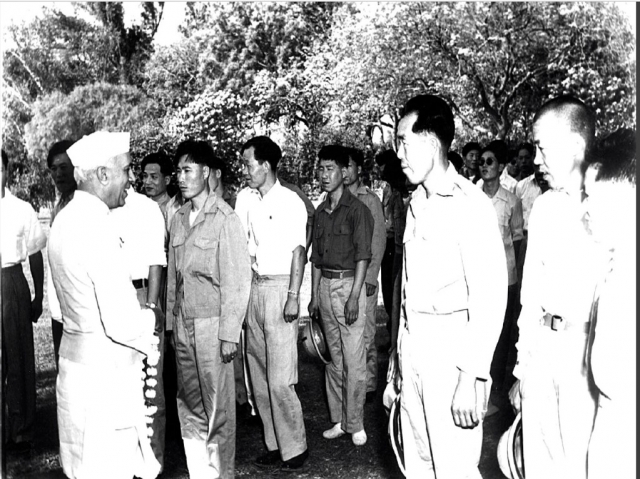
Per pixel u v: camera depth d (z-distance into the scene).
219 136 11.91
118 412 2.82
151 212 3.81
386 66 11.48
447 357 2.68
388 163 6.15
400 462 3.01
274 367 3.94
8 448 4.24
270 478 4.01
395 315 3.44
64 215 2.83
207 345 3.50
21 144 11.30
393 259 6.73
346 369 4.39
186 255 3.53
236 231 3.46
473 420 2.58
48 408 4.95
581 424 2.58
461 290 2.67
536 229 2.70
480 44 11.14
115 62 12.17
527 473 2.74
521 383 2.76
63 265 2.77
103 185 2.88
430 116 2.67
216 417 3.56
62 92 11.86
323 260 4.41
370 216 4.34
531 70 11.08
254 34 12.11
